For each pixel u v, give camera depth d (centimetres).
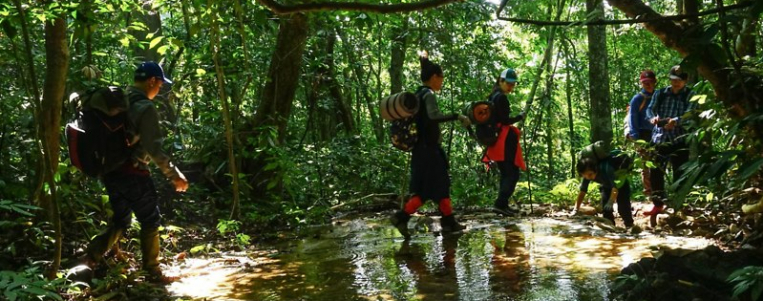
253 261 554
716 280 378
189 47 822
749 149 432
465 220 736
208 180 824
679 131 715
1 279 361
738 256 393
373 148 1036
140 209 472
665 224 690
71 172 531
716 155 271
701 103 520
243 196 802
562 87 1658
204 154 829
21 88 594
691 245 534
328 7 256
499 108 746
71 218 556
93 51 705
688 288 362
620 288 391
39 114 396
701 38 260
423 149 630
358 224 756
